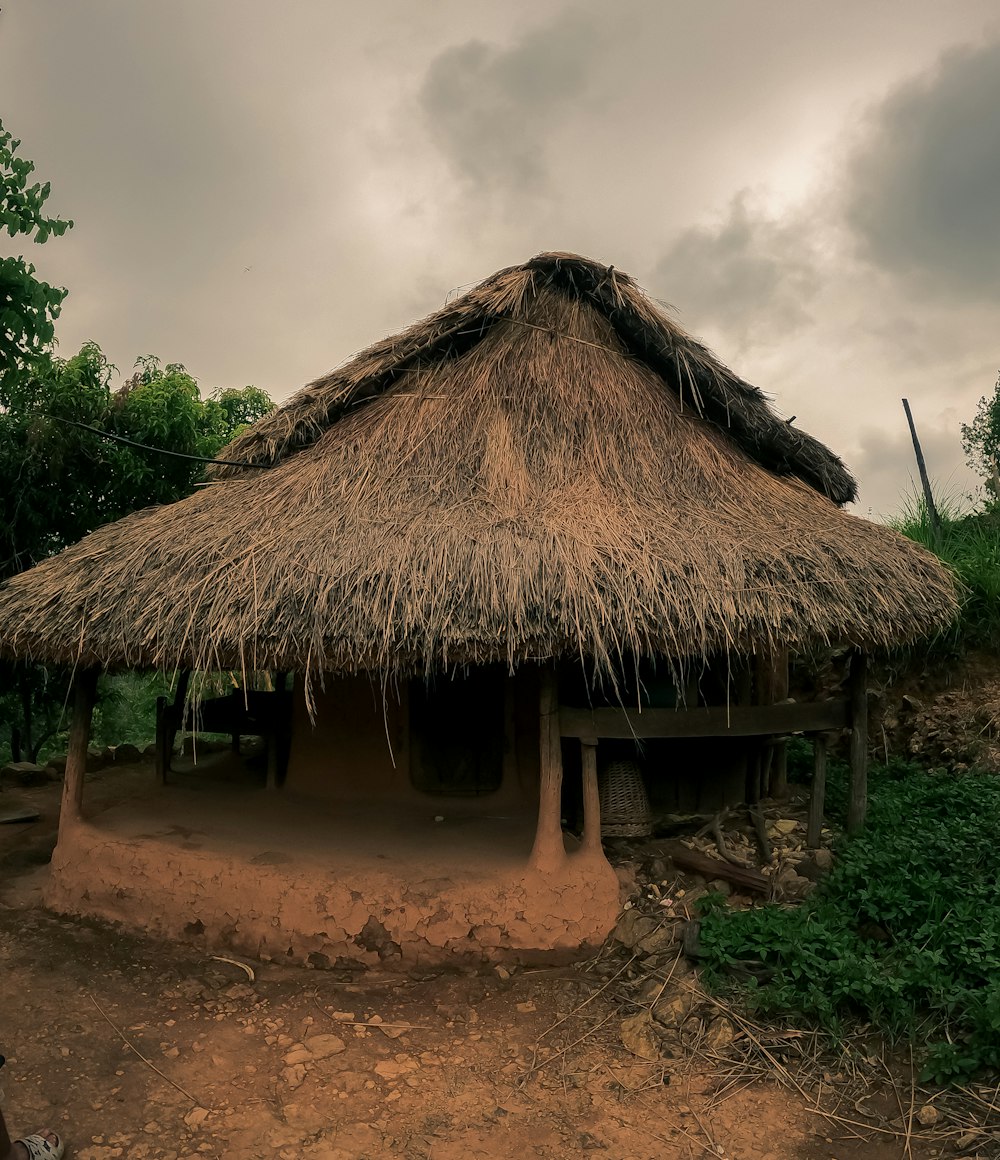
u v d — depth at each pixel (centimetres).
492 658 457
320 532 524
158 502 1059
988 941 411
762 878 525
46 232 616
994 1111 340
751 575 498
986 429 1421
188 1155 329
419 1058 399
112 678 1290
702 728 533
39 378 978
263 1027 427
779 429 670
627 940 490
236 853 535
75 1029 421
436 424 618
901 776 751
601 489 574
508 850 541
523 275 673
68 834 577
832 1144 331
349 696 666
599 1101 362
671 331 654
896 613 512
